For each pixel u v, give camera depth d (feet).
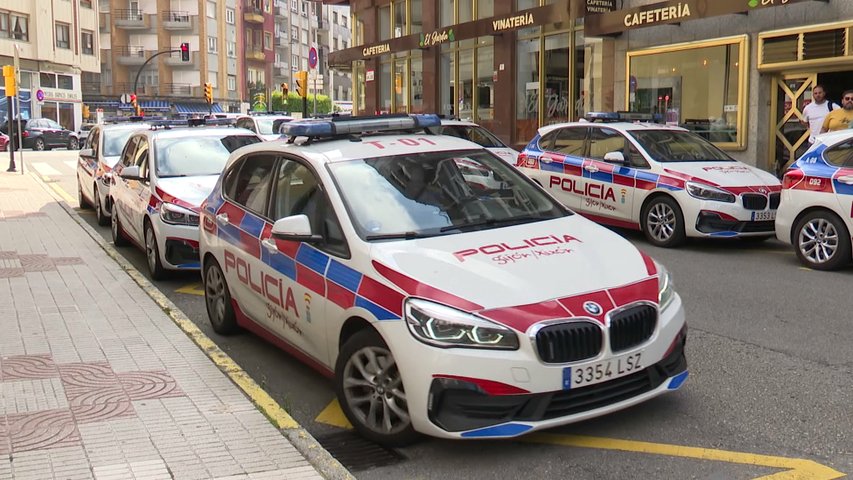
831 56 45.32
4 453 13.47
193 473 12.71
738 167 35.78
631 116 42.68
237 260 19.99
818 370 18.15
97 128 49.29
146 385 16.93
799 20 47.19
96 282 27.45
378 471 13.67
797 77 48.70
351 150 18.22
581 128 40.06
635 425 15.23
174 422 14.84
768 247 34.96
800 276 28.43
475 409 13.08
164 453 13.47
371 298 14.48
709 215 33.37
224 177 22.15
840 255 28.71
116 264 30.89
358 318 14.85
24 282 27.40
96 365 18.35
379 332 14.12
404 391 13.75
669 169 35.04
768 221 33.60
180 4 226.79
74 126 176.04
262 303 18.89
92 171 46.85
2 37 152.15
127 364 18.42
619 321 13.65
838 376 17.71
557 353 13.15
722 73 52.19
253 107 232.53
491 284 13.85
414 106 91.09
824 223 29.27
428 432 13.47
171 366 18.29
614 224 37.63
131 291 26.04
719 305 24.36
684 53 54.80
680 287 26.96
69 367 18.19
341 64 107.24
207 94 159.74
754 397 16.56
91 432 14.37
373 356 14.53
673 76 55.83
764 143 50.47
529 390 13.01
